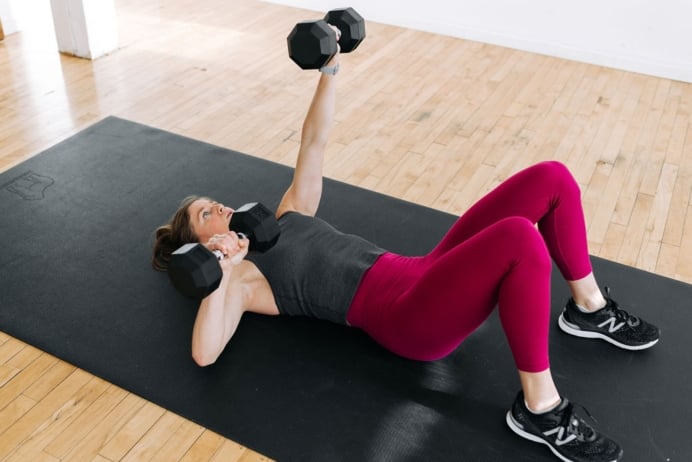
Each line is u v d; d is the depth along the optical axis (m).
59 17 3.92
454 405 2.00
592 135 3.50
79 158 3.06
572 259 2.08
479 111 3.68
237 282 2.02
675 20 3.99
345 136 3.38
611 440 1.84
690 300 2.44
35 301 2.30
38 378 2.05
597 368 2.14
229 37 4.39
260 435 1.89
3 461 1.81
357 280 1.97
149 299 2.33
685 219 2.90
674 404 2.04
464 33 4.56
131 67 3.94
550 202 1.96
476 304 1.76
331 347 2.16
